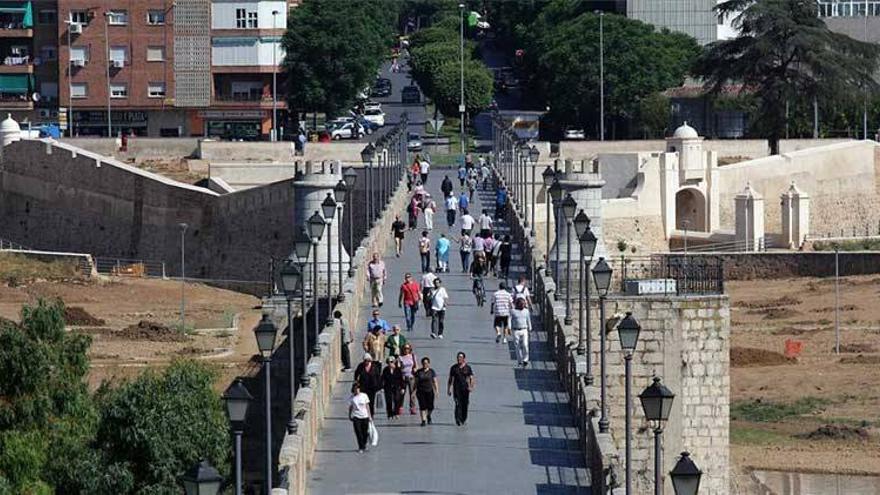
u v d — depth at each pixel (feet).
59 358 376.27
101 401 378.12
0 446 355.77
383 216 537.24
